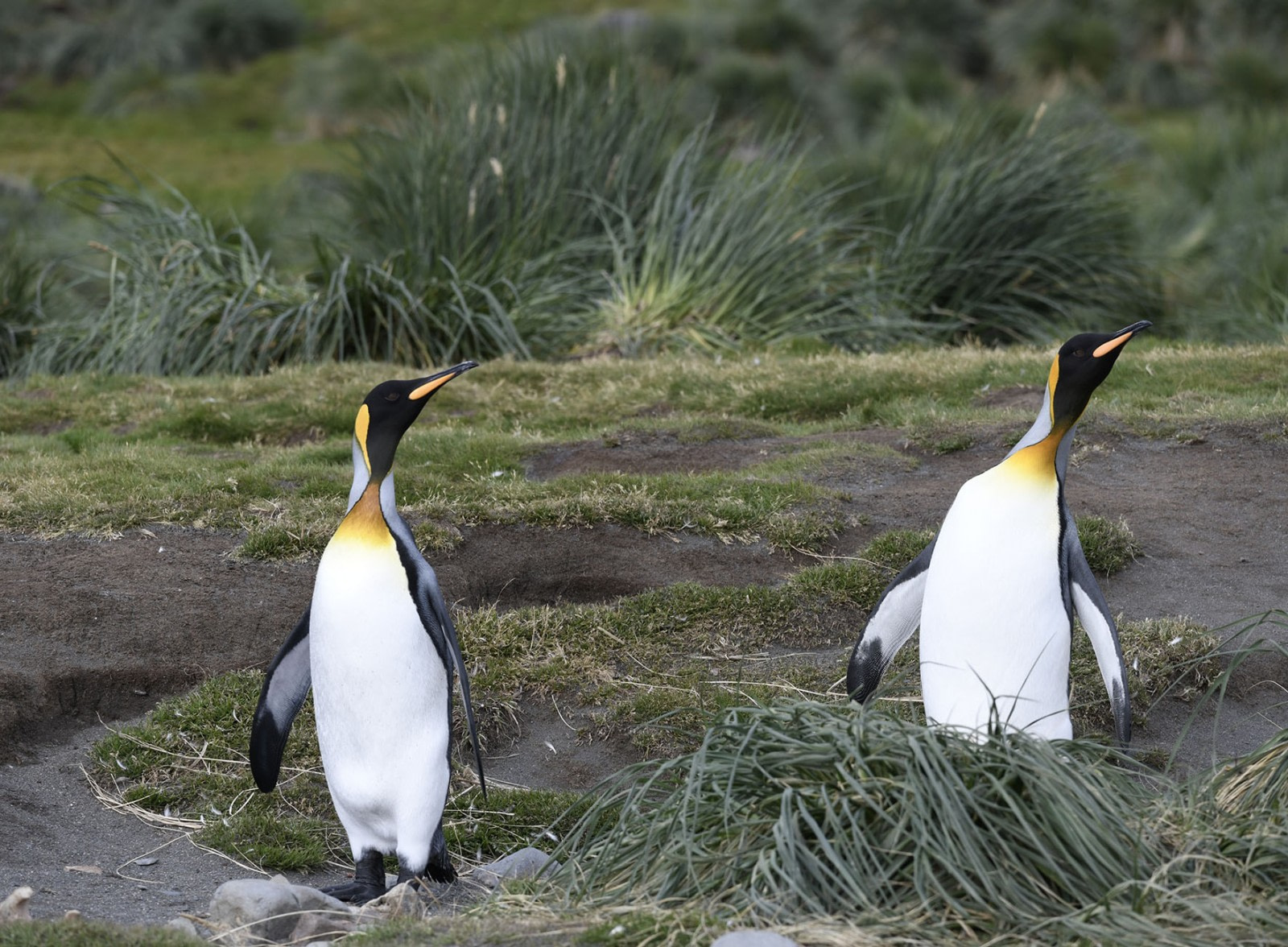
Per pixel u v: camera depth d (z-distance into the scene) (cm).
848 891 520
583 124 2038
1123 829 548
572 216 2008
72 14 5622
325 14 5900
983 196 1994
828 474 1168
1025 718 636
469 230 1848
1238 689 877
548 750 832
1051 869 527
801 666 892
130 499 1060
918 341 1884
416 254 1841
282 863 694
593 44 2239
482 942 514
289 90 4644
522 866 663
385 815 635
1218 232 2344
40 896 607
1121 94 4031
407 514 1041
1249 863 547
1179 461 1205
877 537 1024
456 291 1748
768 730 587
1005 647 630
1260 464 1191
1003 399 1398
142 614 899
